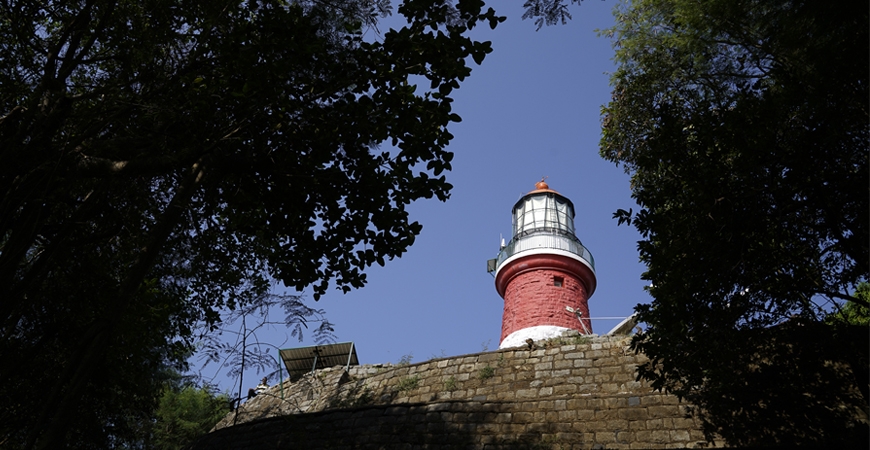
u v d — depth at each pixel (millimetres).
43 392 8273
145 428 14711
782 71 8508
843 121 7871
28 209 6359
